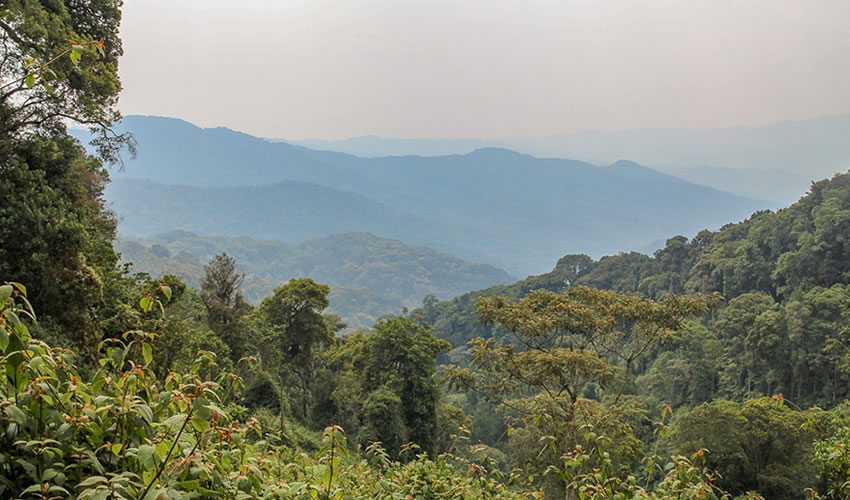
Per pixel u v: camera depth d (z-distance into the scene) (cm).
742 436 2692
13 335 230
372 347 3616
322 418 3472
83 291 1486
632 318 1645
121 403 242
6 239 1362
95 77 1725
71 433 228
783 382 5569
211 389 252
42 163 1614
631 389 6209
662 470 486
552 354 1537
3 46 1477
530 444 1548
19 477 227
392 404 2998
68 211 1661
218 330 2867
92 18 1947
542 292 1748
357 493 453
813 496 661
